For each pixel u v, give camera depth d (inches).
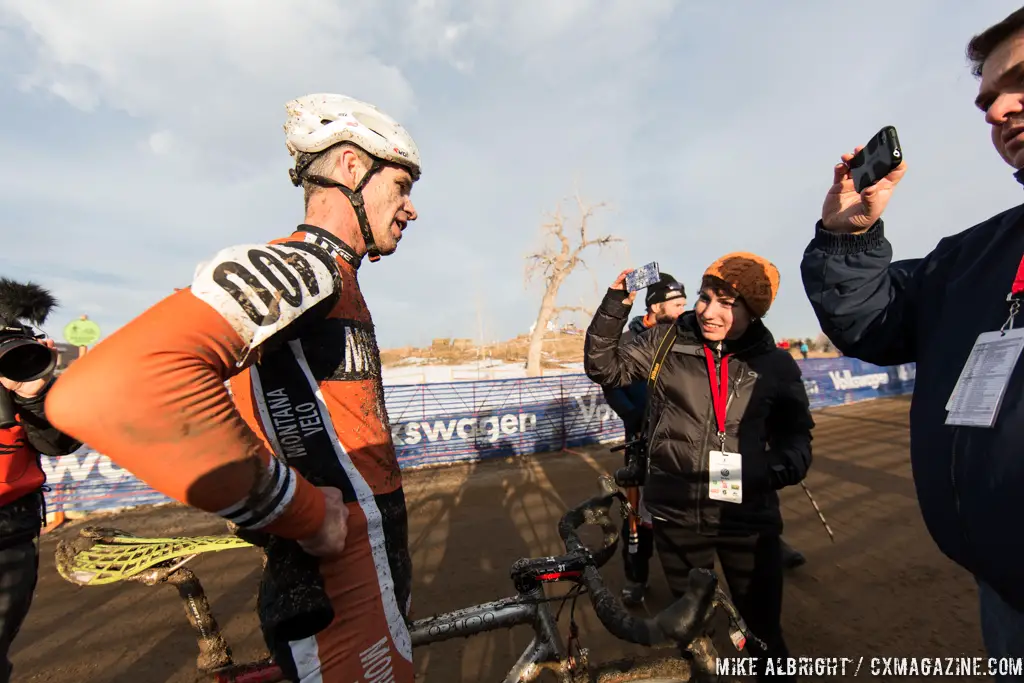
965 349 42.0
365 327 42.7
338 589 36.5
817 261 57.9
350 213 42.1
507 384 332.8
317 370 37.4
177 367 26.2
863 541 155.2
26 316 78.8
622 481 91.4
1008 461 35.4
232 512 29.0
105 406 24.5
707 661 50.2
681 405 79.7
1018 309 37.9
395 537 42.9
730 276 74.4
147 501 214.2
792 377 81.3
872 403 475.2
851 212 54.8
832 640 105.6
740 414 76.9
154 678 98.3
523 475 258.8
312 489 32.9
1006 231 41.5
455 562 149.6
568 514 63.7
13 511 68.6
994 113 40.7
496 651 104.7
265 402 36.2
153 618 120.4
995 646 41.9
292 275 32.5
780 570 76.2
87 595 131.9
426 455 289.3
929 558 142.5
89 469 206.4
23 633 114.6
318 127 41.1
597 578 52.7
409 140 45.1
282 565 36.3
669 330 86.3
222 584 137.4
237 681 51.6
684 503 77.6
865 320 55.8
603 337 85.8
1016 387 35.9
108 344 26.1
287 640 35.2
